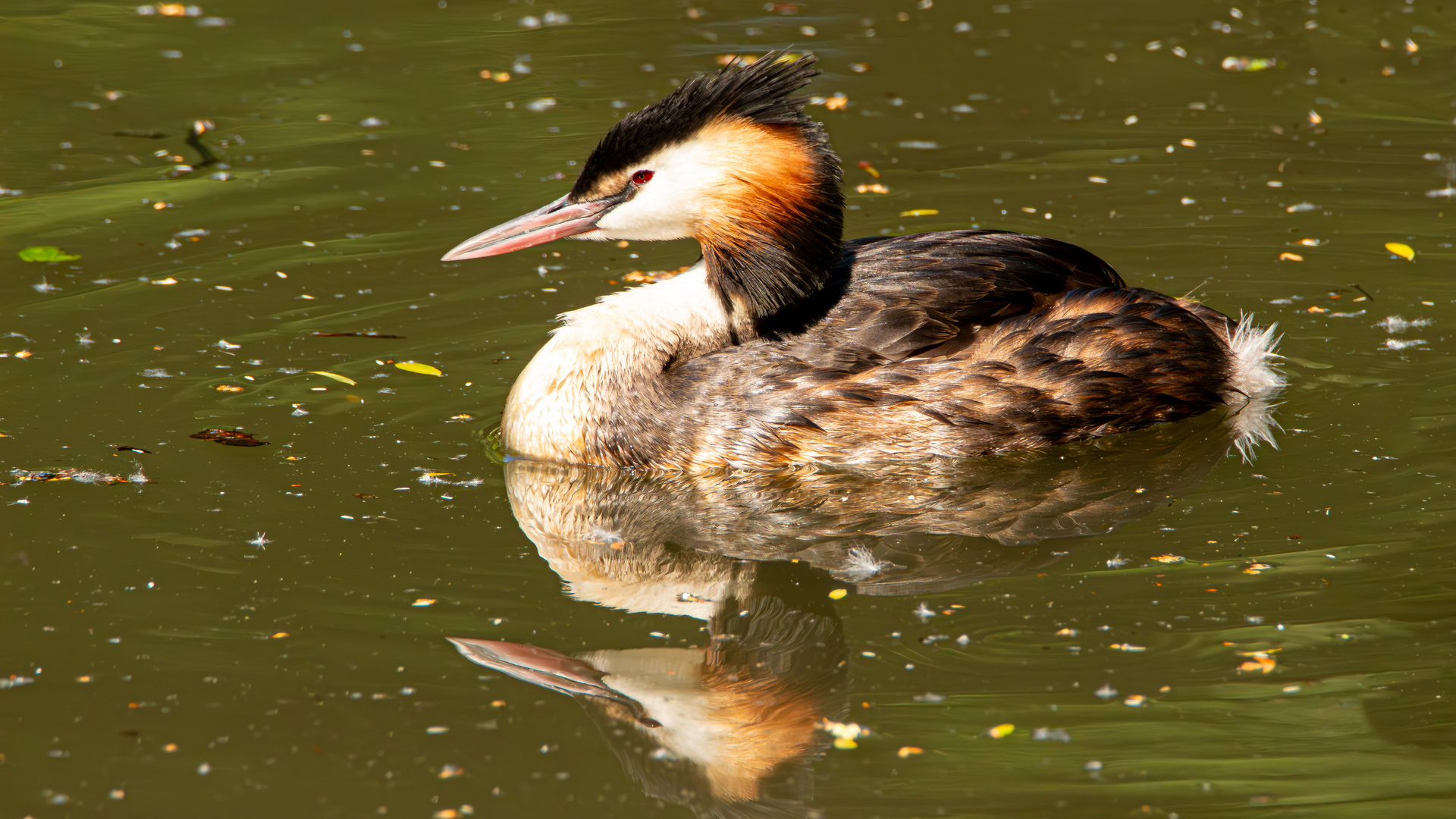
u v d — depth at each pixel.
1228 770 7.39
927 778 7.39
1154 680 8.14
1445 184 16.91
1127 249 15.34
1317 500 10.19
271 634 8.62
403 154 18.48
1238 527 9.86
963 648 8.52
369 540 9.80
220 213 16.52
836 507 10.52
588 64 21.97
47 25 23.62
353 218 16.44
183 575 9.25
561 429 11.26
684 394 11.29
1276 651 8.36
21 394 11.91
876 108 20.14
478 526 10.08
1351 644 8.42
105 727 7.72
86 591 9.02
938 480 10.89
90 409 11.68
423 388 12.39
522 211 16.53
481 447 11.39
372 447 11.27
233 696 8.02
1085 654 8.41
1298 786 7.27
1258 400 11.96
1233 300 13.98
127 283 14.49
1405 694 7.96
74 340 13.08
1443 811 7.04
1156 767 7.44
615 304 11.80
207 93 20.69
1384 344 12.86
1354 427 11.35
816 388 11.20
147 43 22.89
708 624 8.88
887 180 17.58
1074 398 11.32
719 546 9.91
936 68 21.72
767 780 7.43
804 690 8.16
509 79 21.38
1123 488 10.59
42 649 8.40
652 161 11.41
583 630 8.78
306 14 24.61
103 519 9.92
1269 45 22.34
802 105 11.38
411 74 21.64
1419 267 14.63
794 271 11.34
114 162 18.09
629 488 10.89
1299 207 16.34
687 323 11.62
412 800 7.22
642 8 24.95
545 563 9.61
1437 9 23.75
